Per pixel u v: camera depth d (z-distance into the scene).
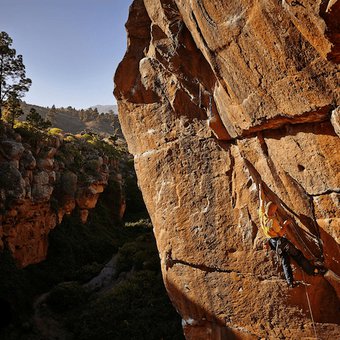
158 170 8.24
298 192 5.84
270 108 5.11
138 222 45.84
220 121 6.72
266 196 6.60
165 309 21.09
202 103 7.00
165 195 8.17
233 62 5.02
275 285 6.85
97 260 33.34
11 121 34.94
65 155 37.44
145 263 27.09
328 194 5.30
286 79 4.51
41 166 31.05
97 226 39.00
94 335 19.58
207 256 7.64
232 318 7.60
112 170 47.97
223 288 7.57
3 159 27.03
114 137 66.94
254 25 4.32
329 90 4.20
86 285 27.17
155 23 6.83
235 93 5.46
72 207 35.28
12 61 35.25
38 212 29.42
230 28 4.67
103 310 21.72
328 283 6.41
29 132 31.86
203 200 7.57
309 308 6.61
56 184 34.19
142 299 22.47
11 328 20.83
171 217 8.10
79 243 33.59
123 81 8.34
